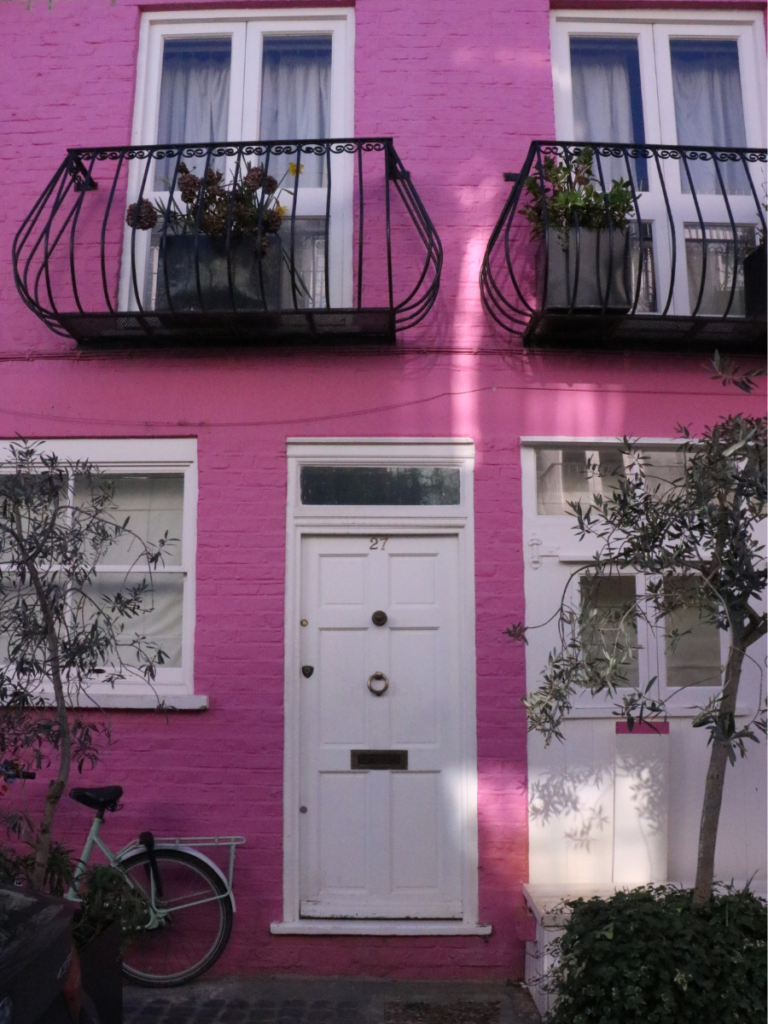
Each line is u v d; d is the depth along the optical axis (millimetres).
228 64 5848
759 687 5047
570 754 4949
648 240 5547
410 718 5082
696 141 5723
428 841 4992
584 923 3781
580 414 5191
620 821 4812
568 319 4949
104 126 5570
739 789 4977
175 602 5227
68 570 3969
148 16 5785
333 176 5555
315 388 5223
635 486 3680
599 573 3955
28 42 5684
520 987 4699
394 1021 4340
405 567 5188
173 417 5219
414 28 5605
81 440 5246
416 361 5230
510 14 5613
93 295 5383
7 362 5309
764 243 5090
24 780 4816
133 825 4926
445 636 5137
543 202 4961
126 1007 4473
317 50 5809
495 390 5207
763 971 3545
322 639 5145
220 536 5125
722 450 3443
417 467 5219
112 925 3896
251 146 5469
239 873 4902
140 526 5277
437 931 4816
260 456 5180
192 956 4773
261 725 4980
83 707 4984
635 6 5699
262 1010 4453
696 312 4902
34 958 2697
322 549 5195
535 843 4887
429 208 5398
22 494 3801
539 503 5188
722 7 5723
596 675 3752
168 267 5094
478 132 5484
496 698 4973
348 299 5398
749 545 3578
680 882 4695
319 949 4852
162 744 4984
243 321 5016
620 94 5770
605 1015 3504
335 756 5055
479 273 5312
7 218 5477
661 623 5070
